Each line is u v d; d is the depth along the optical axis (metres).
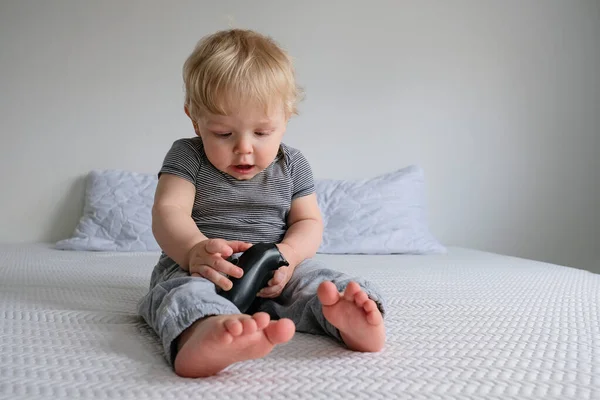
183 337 0.82
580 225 2.99
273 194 1.22
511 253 2.96
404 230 2.52
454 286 1.53
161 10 2.70
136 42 2.68
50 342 0.91
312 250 1.17
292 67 1.20
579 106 2.98
